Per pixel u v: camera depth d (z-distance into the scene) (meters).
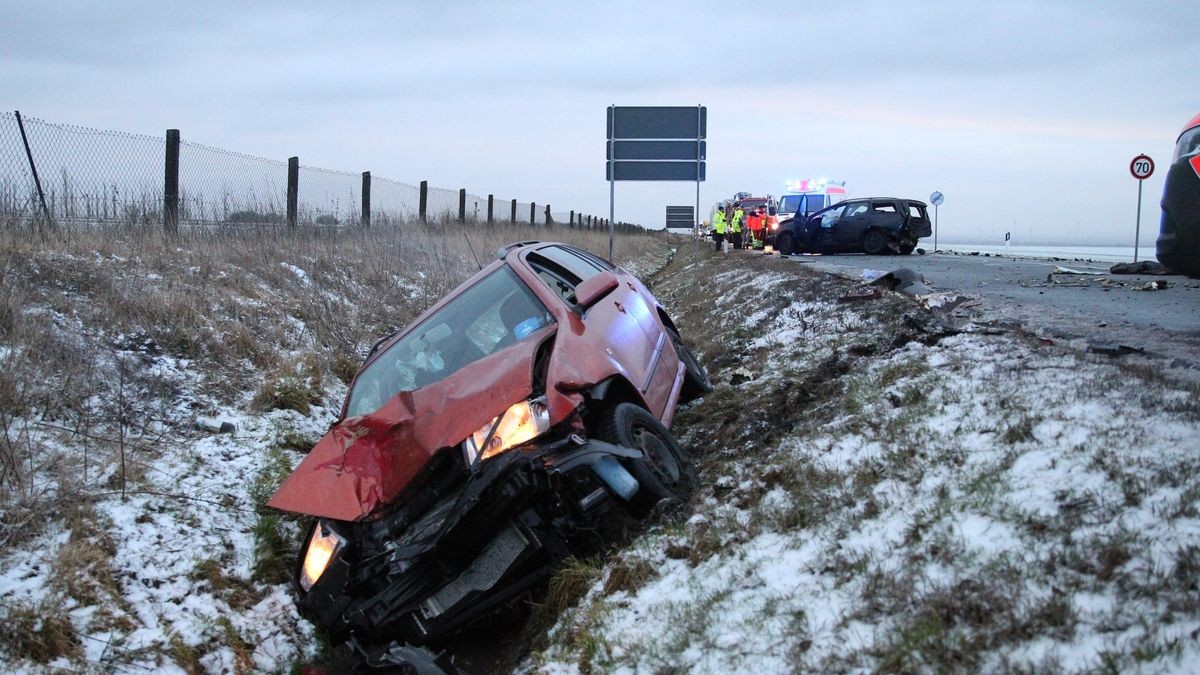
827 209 25.33
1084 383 4.80
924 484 4.15
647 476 4.93
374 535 4.54
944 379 5.62
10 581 4.48
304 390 8.20
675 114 18.64
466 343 5.62
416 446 4.65
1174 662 2.51
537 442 4.60
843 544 3.86
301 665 4.80
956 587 3.18
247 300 10.45
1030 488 3.71
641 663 3.60
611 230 18.69
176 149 12.83
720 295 14.39
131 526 5.27
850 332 8.27
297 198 15.78
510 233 25.86
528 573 4.68
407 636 4.47
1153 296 9.87
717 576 4.06
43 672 3.96
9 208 10.14
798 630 3.35
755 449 5.99
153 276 10.04
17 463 5.39
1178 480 3.41
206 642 4.59
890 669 2.92
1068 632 2.78
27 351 6.82
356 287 13.07
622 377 5.46
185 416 7.13
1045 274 14.27
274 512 5.97
